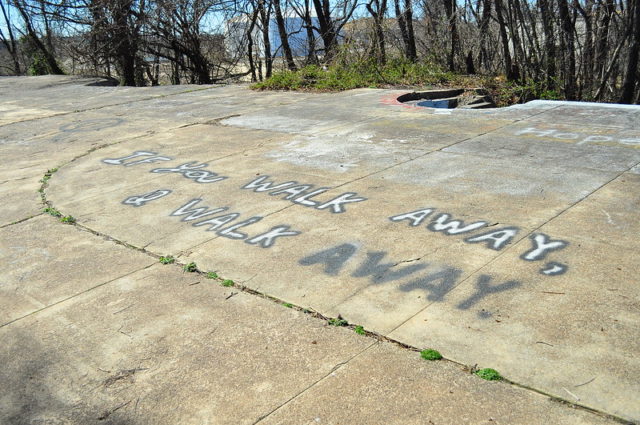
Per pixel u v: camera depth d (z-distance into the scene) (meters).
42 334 3.64
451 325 3.36
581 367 2.89
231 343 3.37
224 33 23.06
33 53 26.45
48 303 4.02
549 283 3.71
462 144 7.19
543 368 2.91
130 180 6.76
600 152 6.46
